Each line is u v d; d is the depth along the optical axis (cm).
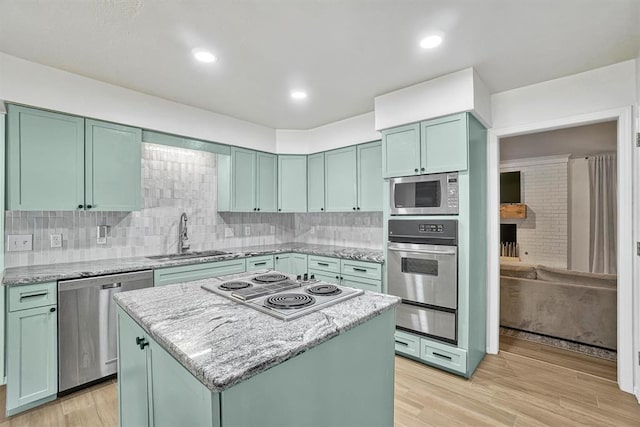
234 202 354
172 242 330
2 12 164
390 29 183
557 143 466
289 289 160
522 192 615
